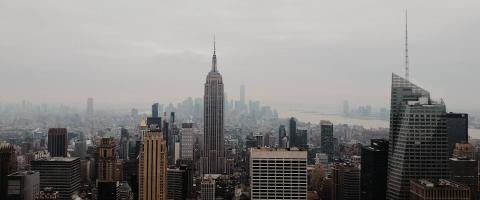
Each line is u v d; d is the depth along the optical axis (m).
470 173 198.12
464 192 188.50
